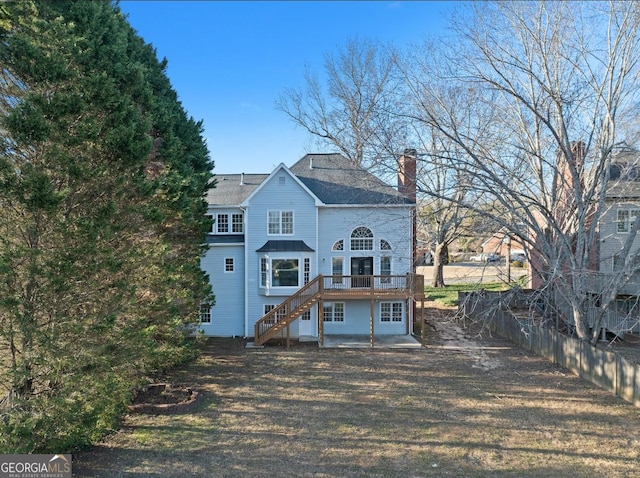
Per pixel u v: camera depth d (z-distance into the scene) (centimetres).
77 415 871
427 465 897
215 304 2056
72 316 982
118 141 1037
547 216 1594
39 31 1005
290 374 1555
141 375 1296
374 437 1031
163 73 2162
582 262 1591
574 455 935
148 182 1227
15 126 851
